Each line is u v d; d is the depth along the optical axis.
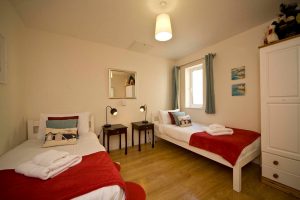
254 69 2.32
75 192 0.81
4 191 0.83
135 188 1.59
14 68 1.83
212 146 1.95
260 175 1.97
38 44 2.31
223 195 1.58
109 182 0.92
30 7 1.77
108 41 2.77
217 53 2.88
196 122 3.40
